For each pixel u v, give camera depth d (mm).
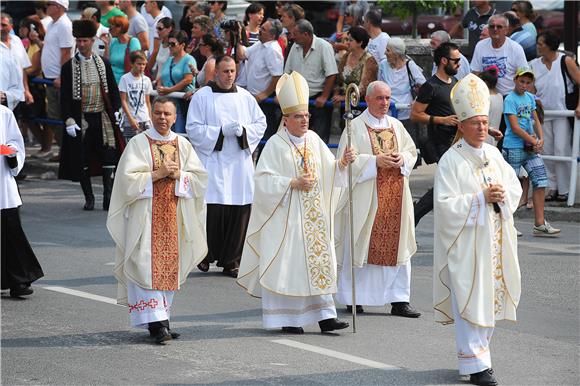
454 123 30844
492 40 37625
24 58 46125
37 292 28156
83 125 38969
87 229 36375
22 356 22391
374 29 39625
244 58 39844
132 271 23266
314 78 38531
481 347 20281
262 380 20531
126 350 22797
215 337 23828
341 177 24516
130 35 46125
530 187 40062
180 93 41094
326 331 24219
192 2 48156
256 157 41094
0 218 27094
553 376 20922
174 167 23484
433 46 36219
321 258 23969
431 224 36938
